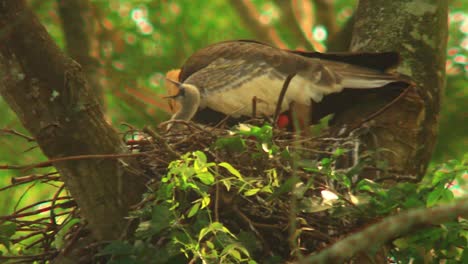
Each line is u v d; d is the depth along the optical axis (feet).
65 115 29.96
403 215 20.99
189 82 45.09
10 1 28.76
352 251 20.94
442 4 42.78
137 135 35.65
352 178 34.24
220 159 31.73
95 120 30.42
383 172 35.86
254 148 31.94
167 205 30.58
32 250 36.47
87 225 32.42
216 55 45.83
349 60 42.27
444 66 42.42
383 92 40.88
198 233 29.68
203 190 30.17
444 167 31.04
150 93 66.59
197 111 44.73
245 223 31.81
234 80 43.96
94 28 57.11
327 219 31.78
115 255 30.53
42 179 33.40
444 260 32.68
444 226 30.25
